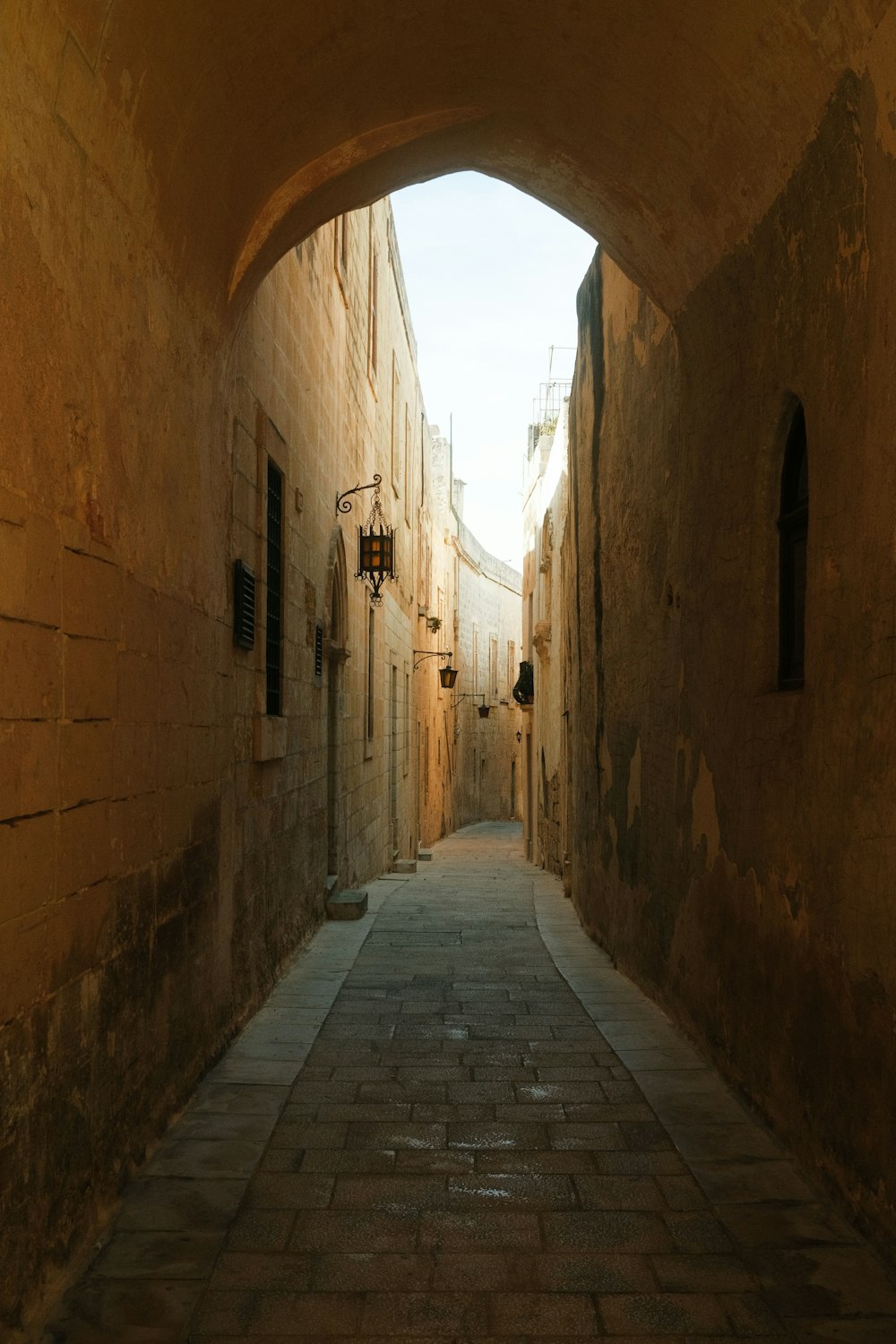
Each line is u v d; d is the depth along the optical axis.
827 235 3.67
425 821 24.70
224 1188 3.63
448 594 31.42
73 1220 3.09
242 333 5.82
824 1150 3.64
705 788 5.38
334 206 6.22
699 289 5.33
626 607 7.80
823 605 3.71
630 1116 4.44
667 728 6.33
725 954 4.96
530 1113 4.47
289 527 7.56
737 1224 3.41
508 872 16.91
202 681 4.77
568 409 12.59
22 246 2.65
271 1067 5.07
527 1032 5.80
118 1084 3.54
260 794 6.46
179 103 3.69
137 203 3.60
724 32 3.85
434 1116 4.43
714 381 5.23
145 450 3.82
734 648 4.90
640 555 7.26
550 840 16.62
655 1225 3.41
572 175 5.91
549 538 16.80
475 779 37.66
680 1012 5.86
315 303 8.80
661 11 4.06
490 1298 2.96
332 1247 3.25
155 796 3.99
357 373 11.95
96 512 3.27
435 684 27.42
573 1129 4.28
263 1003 6.46
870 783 3.30
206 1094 4.62
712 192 4.70
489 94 5.58
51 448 2.88
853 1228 3.36
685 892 5.78
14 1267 2.65
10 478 2.59
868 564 3.32
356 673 12.03
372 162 5.89
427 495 25.09
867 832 3.32
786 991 4.08
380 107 5.30
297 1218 3.45
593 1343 2.75
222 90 4.00
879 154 3.19
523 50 5.01
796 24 3.46
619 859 7.96
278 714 7.19
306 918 8.56
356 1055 5.33
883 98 3.13
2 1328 2.55
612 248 6.28
